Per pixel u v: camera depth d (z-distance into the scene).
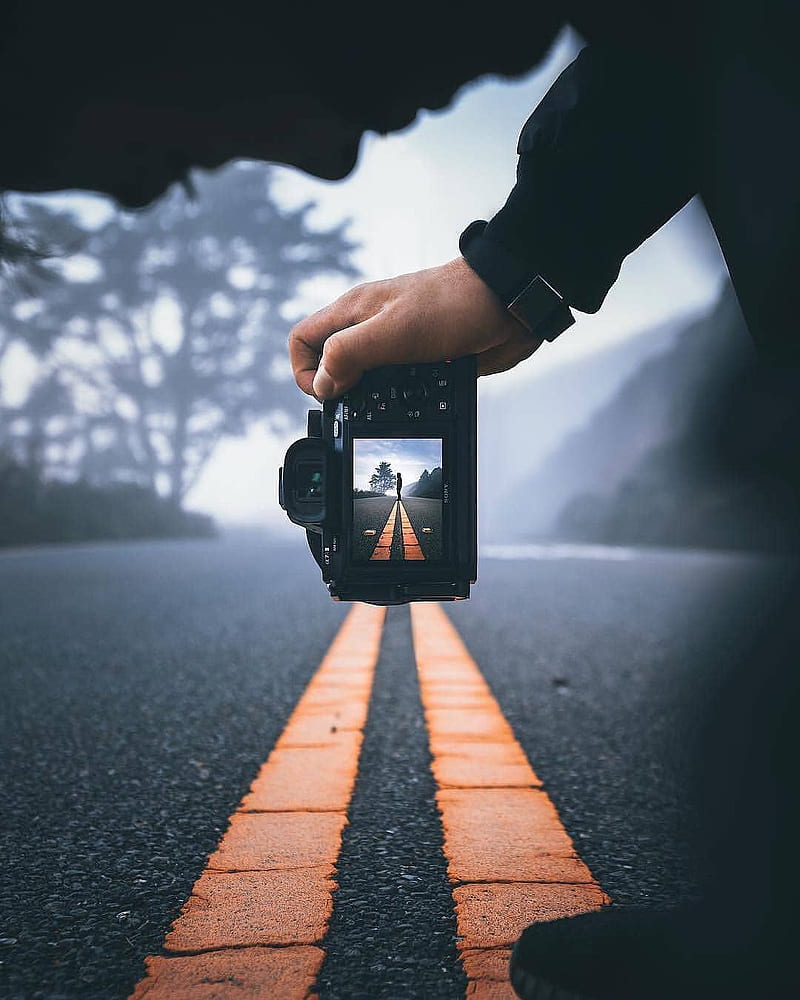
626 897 1.58
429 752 2.71
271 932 1.43
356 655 4.67
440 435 1.10
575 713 3.27
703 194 0.90
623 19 0.89
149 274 34.66
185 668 4.27
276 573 11.09
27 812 2.13
